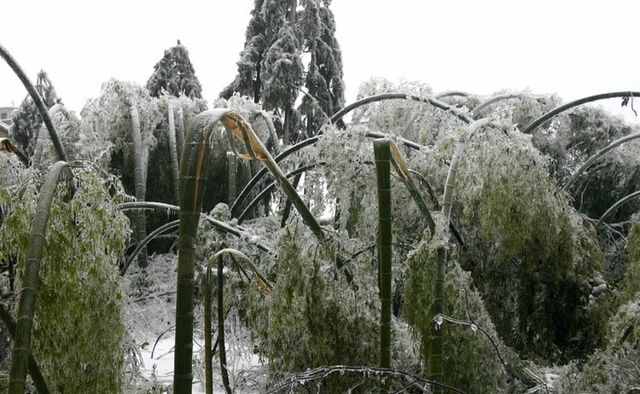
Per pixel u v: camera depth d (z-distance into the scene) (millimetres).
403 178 3807
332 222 4961
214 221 4895
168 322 6844
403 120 6430
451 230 4906
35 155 6105
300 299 3557
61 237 2914
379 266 3344
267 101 12016
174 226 5559
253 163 9148
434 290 3623
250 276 4734
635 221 5871
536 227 4688
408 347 3936
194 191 2504
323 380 3559
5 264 3121
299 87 12156
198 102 9133
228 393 4004
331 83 14148
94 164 3236
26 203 2893
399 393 3414
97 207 3055
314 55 13508
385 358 3314
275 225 6684
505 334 5148
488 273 5125
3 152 3191
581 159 7898
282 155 4996
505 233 4527
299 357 3561
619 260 6594
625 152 7789
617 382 3717
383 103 6547
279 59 12000
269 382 3658
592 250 5500
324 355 3537
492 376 4016
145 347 6230
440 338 3494
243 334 5176
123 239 3223
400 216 4828
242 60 13125
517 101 7301
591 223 6207
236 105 8078
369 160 4301
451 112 5977
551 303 5223
